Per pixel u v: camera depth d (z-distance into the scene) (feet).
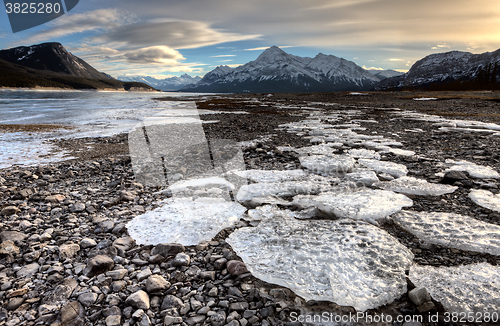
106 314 8.95
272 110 105.40
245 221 15.79
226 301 9.46
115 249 12.80
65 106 156.15
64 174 26.53
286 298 9.57
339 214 15.93
